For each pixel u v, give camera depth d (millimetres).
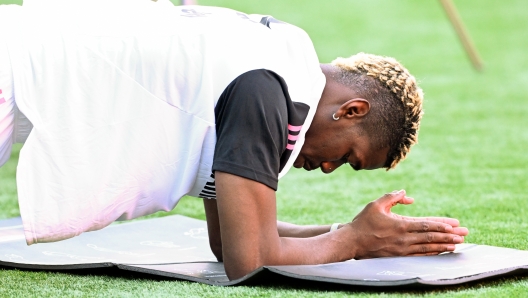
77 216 5445
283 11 30656
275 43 5566
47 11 5629
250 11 30484
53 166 5328
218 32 5539
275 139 5289
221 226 5336
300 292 5188
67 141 5344
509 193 9820
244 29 5594
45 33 5465
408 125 5762
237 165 5203
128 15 5656
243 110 5242
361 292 5152
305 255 5598
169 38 5500
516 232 7652
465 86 19031
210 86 5371
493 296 5070
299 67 5578
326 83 5746
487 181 10609
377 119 5707
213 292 5270
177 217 8500
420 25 28109
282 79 5391
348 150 5797
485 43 25266
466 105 16891
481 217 8469
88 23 5559
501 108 16547
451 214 8664
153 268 6027
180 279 5707
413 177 11000
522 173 11102
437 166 11719
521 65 21938
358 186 10570
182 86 5422
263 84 5293
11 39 5422
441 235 5922
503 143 13344
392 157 5910
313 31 26891
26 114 5305
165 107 5418
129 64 5430
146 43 5469
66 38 5453
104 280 5777
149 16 5680
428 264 5684
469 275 5316
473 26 28094
